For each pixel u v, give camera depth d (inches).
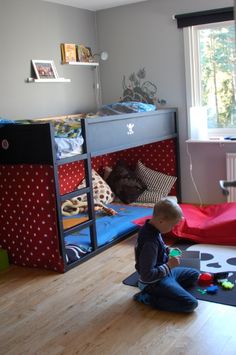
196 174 174.4
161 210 92.2
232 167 160.1
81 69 177.0
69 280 111.5
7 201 122.3
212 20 156.6
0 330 88.7
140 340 82.0
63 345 82.0
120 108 157.4
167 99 174.2
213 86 168.2
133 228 145.9
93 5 171.6
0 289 108.7
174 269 102.0
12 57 144.4
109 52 183.9
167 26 167.9
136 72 179.2
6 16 141.6
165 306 92.2
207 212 147.8
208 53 166.2
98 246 130.1
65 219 150.3
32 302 100.3
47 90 159.6
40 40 155.5
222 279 103.2
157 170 181.2
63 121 133.1
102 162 184.5
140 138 151.0
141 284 95.4
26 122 131.3
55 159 112.1
